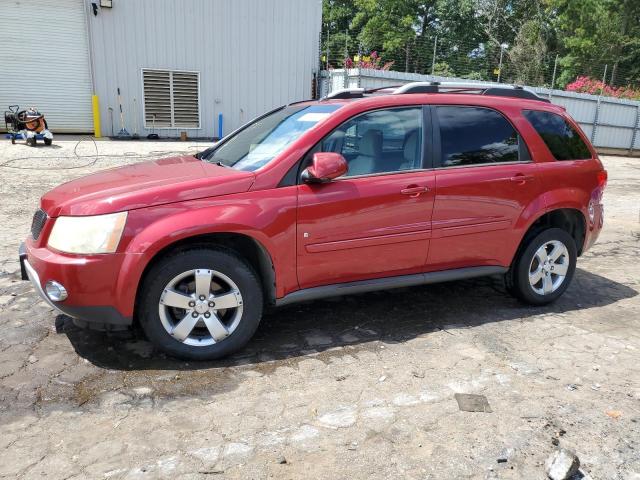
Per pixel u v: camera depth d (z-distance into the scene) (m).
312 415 2.94
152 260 3.37
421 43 25.50
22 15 16.30
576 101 22.14
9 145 14.01
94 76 17.06
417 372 3.45
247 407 3.01
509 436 2.79
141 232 3.22
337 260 3.75
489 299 4.84
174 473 2.46
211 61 18.33
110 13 16.77
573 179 4.59
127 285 3.22
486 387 3.29
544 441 2.76
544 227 4.59
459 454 2.64
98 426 2.79
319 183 3.63
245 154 4.00
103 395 3.08
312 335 3.98
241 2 18.27
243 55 18.75
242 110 19.20
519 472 2.52
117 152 13.70
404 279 4.04
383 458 2.60
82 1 16.64
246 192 3.46
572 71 34.47
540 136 4.51
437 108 4.14
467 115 4.25
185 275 3.36
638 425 2.93
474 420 2.93
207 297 3.43
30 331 3.89
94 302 3.22
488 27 33.44
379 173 3.86
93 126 17.88
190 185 3.38
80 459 2.54
